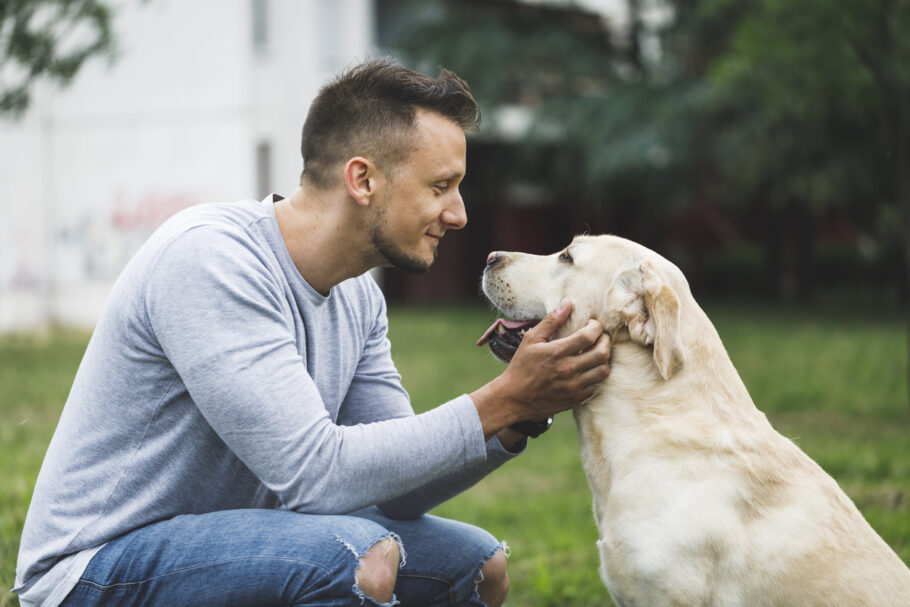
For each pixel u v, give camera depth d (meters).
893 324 15.04
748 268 23.88
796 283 21.62
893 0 8.32
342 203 2.47
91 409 2.38
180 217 2.47
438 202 2.50
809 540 2.59
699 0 18.00
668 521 2.62
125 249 15.05
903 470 5.77
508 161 20.97
